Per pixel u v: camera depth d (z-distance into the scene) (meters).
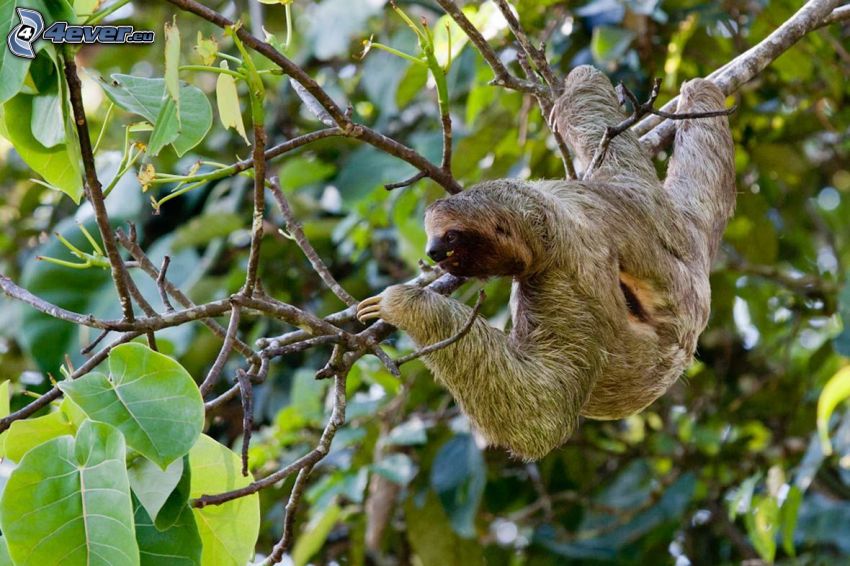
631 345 8.03
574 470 13.77
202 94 6.72
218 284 13.34
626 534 13.33
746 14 13.57
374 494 11.61
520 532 14.07
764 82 13.61
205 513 6.32
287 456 11.92
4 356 14.51
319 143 14.00
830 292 13.97
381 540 12.39
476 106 12.16
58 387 5.67
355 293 13.59
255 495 6.33
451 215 7.52
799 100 14.34
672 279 8.12
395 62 13.40
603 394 8.20
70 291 13.33
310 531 11.27
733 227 13.88
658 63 12.93
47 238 15.10
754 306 14.57
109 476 5.46
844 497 13.77
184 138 6.60
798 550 14.17
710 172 9.06
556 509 13.70
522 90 8.84
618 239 7.96
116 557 5.37
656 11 11.98
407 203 12.37
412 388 12.16
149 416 5.64
